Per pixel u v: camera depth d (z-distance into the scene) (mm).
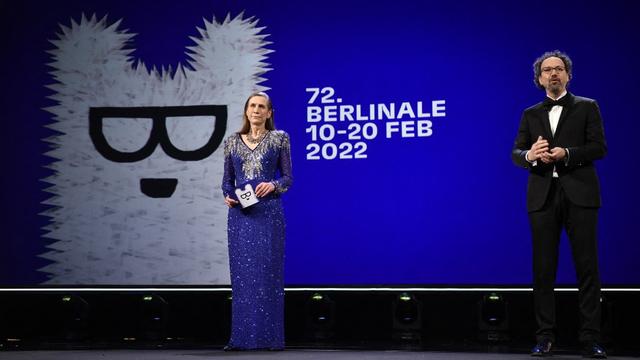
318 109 5156
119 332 5250
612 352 4492
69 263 5336
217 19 5305
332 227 5090
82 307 5258
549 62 4090
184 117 5316
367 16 5125
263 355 4328
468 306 4898
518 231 4875
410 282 4988
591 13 4820
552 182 4051
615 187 4746
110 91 5375
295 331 5062
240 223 4531
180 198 5301
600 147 3961
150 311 5223
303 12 5203
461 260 4938
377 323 4992
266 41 5242
